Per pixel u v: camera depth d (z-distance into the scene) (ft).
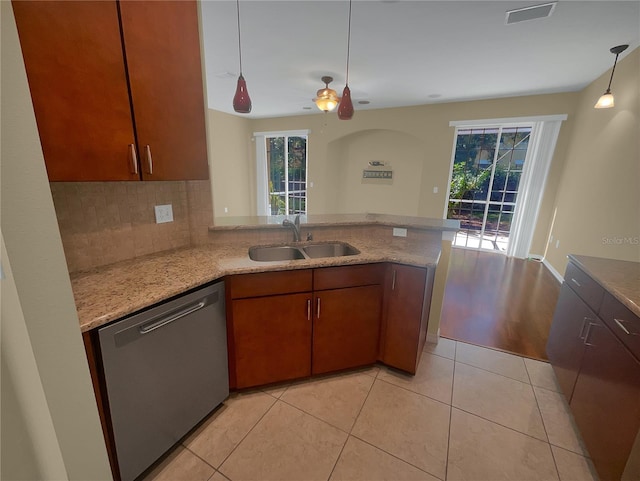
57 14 3.16
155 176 4.42
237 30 8.22
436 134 16.62
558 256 13.25
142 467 4.14
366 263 5.92
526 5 6.87
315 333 5.92
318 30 8.18
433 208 17.52
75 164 3.50
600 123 10.81
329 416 5.42
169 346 4.22
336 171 21.44
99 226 4.87
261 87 13.78
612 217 9.25
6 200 2.15
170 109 4.51
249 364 5.63
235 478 4.33
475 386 6.27
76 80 3.39
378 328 6.43
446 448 4.84
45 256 2.42
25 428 2.71
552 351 6.56
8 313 2.38
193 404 4.81
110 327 3.43
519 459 4.68
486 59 10.05
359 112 18.43
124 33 3.77
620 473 3.72
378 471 4.46
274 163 23.57
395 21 7.70
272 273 5.29
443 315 9.53
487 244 17.83
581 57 9.70
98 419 3.05
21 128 2.18
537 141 14.62
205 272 4.82
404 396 5.95
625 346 3.92
